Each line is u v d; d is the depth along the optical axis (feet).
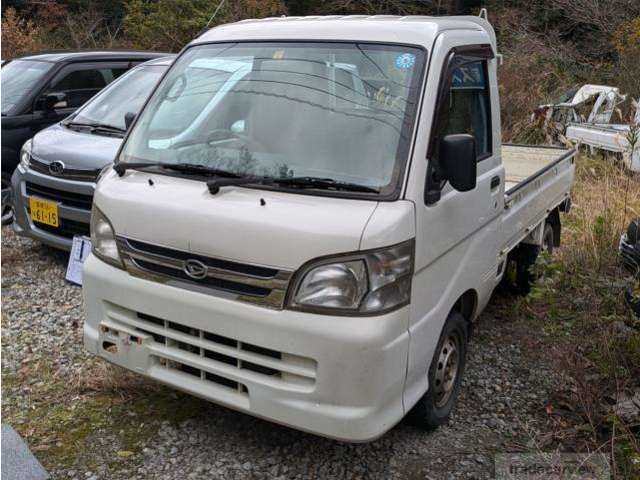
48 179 17.66
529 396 12.88
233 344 9.36
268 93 10.87
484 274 12.31
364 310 8.64
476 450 10.99
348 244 8.57
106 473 10.03
